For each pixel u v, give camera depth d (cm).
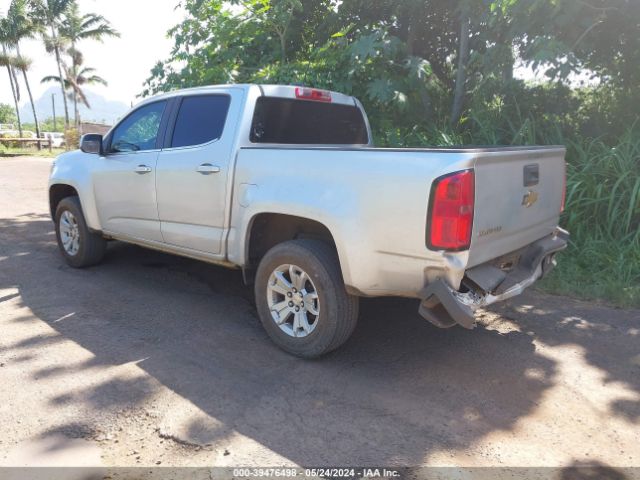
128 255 631
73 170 556
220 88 436
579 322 439
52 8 3497
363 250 328
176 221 455
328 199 340
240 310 462
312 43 945
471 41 848
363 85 820
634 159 611
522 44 723
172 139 459
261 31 866
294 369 355
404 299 487
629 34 693
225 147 411
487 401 319
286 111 445
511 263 378
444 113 861
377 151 323
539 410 310
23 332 409
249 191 389
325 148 350
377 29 853
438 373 352
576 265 552
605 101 752
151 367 355
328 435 283
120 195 504
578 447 276
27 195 1159
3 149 2948
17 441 275
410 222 310
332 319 349
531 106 763
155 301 481
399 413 304
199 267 587
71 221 576
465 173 295
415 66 778
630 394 329
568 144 671
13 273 562
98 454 266
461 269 304
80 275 555
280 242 414
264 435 282
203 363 362
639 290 489
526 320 443
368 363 365
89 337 402
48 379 337
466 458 266
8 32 3441
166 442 276
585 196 609
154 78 898
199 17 852
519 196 346
